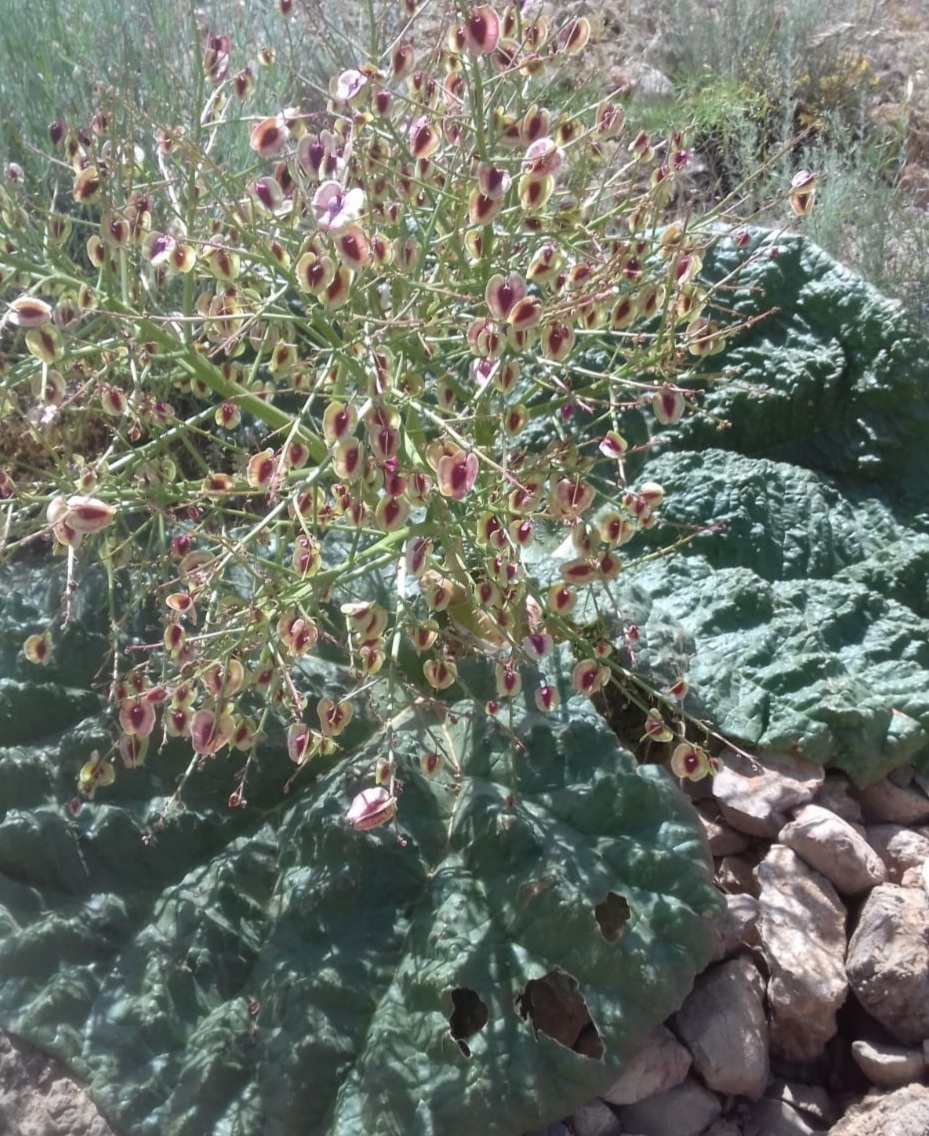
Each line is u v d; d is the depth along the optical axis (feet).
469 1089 1.49
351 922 1.67
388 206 1.68
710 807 1.94
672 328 1.79
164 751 1.83
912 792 1.97
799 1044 1.69
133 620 1.95
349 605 1.48
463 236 1.78
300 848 1.74
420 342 1.77
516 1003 1.56
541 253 1.57
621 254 1.66
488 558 1.63
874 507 2.29
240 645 1.56
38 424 1.86
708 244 1.77
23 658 1.88
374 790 1.40
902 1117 1.49
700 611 2.06
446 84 1.84
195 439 2.55
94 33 2.94
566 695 1.84
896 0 4.73
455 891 1.66
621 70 3.87
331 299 1.38
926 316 3.12
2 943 1.64
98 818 1.75
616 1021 1.53
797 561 2.18
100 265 1.67
